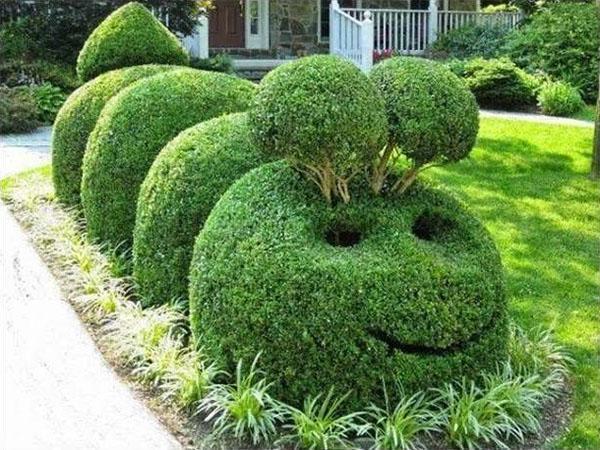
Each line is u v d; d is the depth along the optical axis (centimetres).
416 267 373
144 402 405
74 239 636
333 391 368
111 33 746
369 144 371
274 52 1714
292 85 373
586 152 912
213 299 393
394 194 411
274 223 391
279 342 370
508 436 366
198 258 411
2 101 1177
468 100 394
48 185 816
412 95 387
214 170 477
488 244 405
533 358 421
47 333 484
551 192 775
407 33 1650
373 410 367
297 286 368
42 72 1356
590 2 1590
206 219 465
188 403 389
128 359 447
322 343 365
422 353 373
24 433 379
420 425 361
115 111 600
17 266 600
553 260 613
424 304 368
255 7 1700
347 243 407
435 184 438
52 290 553
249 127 392
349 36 1505
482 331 386
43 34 1438
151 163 571
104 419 389
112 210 591
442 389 374
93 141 617
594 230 679
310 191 404
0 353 459
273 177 418
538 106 1241
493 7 1973
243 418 365
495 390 373
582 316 516
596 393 414
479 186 793
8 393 416
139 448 363
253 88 605
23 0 1476
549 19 1431
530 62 1400
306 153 369
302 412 370
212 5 1568
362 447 356
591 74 1327
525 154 902
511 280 573
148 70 696
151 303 504
